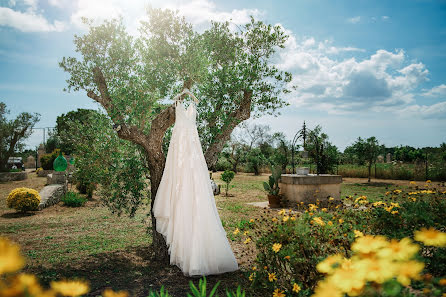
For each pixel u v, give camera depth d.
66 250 5.51
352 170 22.25
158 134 4.78
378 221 3.27
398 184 16.53
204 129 5.43
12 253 0.86
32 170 29.23
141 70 4.90
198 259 3.91
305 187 9.97
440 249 2.51
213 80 5.39
